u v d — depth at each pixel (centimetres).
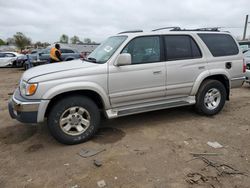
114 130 413
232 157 311
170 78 414
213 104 473
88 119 362
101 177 271
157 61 401
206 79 466
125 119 469
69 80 334
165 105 421
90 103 358
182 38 427
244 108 532
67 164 302
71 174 279
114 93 371
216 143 353
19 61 1719
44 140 378
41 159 316
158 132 400
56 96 342
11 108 362
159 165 294
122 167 291
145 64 389
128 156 318
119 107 388
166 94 421
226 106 551
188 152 326
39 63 1520
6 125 446
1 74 1344
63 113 341
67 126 349
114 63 367
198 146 344
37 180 269
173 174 274
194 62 432
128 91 381
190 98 452
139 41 389
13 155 329
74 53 1650
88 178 270
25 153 335
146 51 394
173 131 403
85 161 308
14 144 365
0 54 1812
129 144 355
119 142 363
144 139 373
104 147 347
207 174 272
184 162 300
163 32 411
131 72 377
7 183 265
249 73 695
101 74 354
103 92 360
